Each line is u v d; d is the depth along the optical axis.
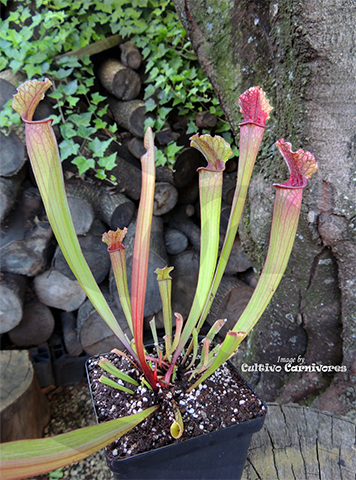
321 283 0.49
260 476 0.35
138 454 0.20
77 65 0.75
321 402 0.52
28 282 0.86
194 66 0.87
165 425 0.21
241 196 0.22
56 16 0.72
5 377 0.66
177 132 0.87
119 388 0.23
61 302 0.85
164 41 0.83
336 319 0.50
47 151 0.19
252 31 0.49
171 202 0.90
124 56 0.80
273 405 0.44
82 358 0.88
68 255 0.21
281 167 0.49
